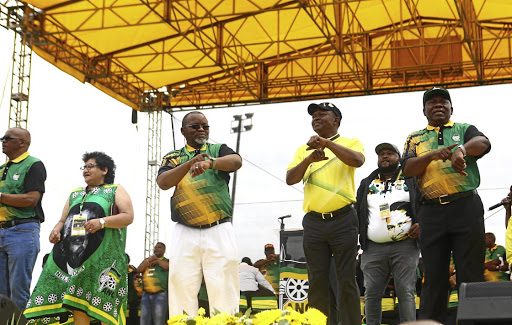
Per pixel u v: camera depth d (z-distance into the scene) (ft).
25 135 19.58
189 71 57.36
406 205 19.21
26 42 45.73
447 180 14.02
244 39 55.62
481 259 13.92
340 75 57.21
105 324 16.72
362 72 56.39
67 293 16.14
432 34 56.59
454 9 53.16
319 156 15.23
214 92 58.65
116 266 16.88
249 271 25.70
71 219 16.90
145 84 57.57
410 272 18.99
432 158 13.87
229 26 53.67
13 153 19.49
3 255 19.01
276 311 10.57
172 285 15.06
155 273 29.04
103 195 17.16
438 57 56.29
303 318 10.48
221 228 15.15
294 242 23.95
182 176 15.06
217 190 15.33
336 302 16.74
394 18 55.72
